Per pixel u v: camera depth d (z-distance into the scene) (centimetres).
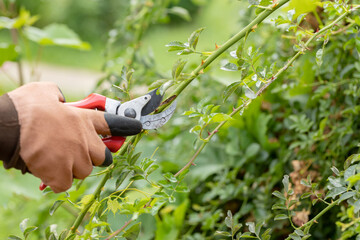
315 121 153
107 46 223
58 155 94
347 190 93
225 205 171
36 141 94
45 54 750
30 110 95
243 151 169
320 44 147
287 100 166
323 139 143
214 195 165
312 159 142
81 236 109
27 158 94
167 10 218
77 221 110
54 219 201
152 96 107
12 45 186
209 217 160
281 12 148
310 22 137
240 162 167
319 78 144
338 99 146
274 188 159
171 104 106
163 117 106
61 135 94
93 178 181
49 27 231
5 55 188
